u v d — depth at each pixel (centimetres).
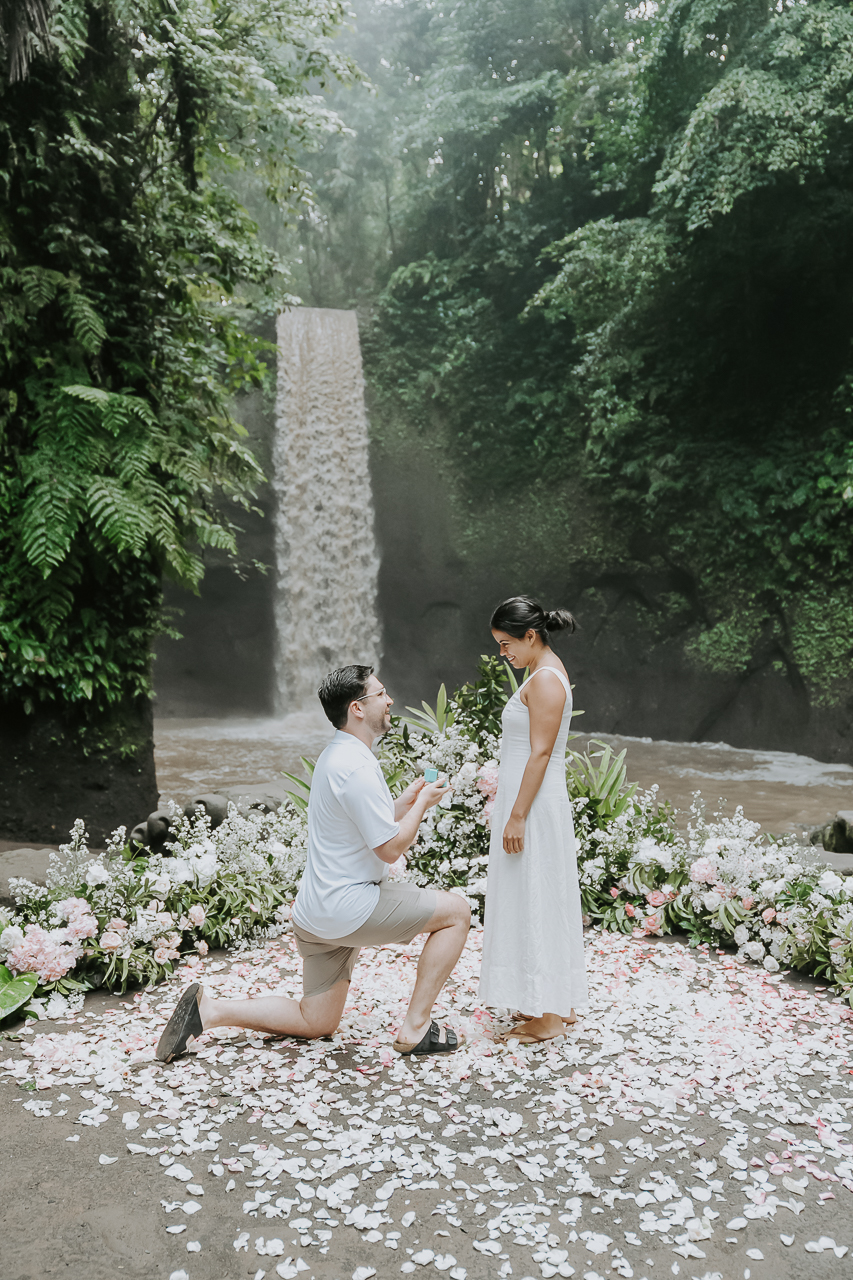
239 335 882
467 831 461
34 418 651
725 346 1356
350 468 1770
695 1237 205
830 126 1056
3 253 625
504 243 1672
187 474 693
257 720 1725
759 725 1328
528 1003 299
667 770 1134
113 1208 216
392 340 1777
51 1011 334
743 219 1150
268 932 418
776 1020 328
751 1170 232
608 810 474
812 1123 254
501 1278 193
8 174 627
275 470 1722
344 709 291
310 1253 200
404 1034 298
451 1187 224
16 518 629
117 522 619
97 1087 279
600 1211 215
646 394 1430
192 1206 215
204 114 746
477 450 1691
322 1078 281
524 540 1627
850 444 1197
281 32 773
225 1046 306
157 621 729
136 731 713
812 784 1031
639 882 434
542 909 302
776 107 1015
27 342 655
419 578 1742
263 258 823
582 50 1658
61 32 619
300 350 1747
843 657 1197
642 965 387
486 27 1658
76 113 661
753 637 1326
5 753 658
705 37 1120
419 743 488
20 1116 261
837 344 1272
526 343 1680
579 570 1555
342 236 1958
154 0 675
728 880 416
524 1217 212
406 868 462
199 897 402
